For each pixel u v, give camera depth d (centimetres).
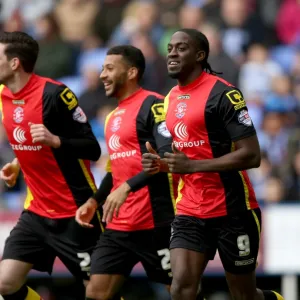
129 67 2314
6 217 3359
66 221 2281
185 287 2009
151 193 2256
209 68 2098
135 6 4922
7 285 2258
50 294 3600
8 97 2256
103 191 2302
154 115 2228
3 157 3853
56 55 4616
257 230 2069
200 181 2031
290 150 3712
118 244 2277
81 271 2309
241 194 2042
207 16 4719
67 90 2241
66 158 2252
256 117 4134
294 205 3231
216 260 3253
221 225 2045
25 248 2284
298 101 4259
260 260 3241
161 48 4622
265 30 4716
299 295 3525
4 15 5141
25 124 2236
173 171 1941
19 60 2227
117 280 2280
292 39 4709
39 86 2236
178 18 4703
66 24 4984
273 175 3644
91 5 4994
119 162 2281
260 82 4312
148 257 2278
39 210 2291
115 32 4897
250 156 1961
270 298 2192
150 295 3688
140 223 2264
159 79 4388
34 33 4941
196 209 2038
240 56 4588
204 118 2005
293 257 3222
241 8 4684
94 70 4297
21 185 3731
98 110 4231
